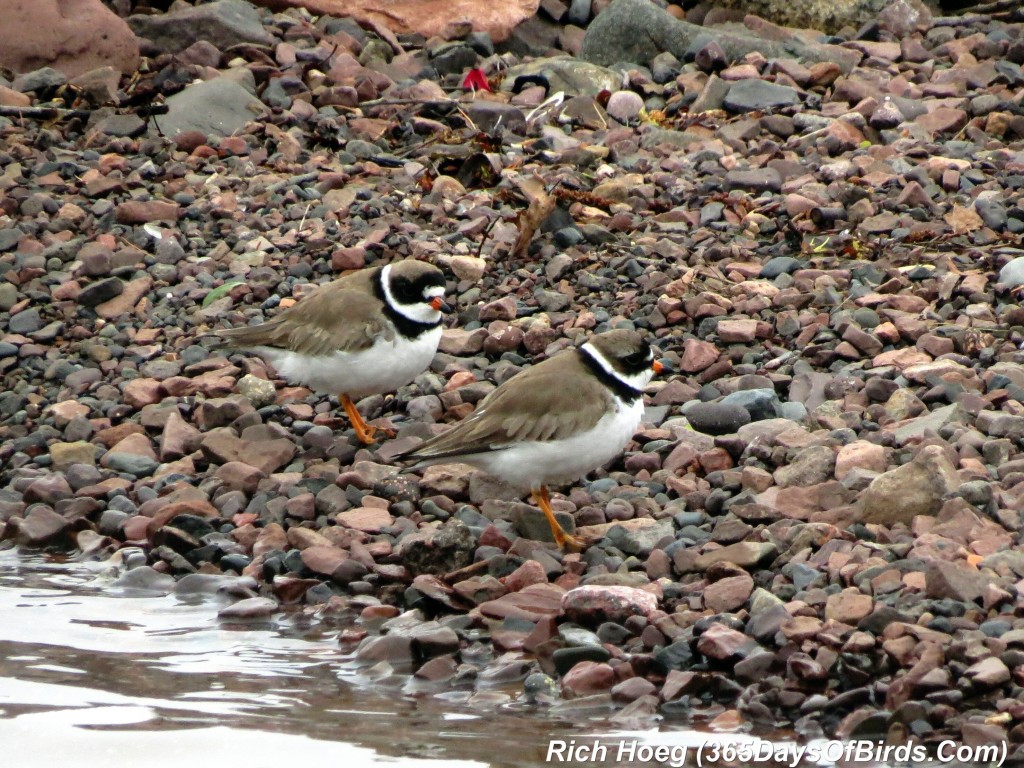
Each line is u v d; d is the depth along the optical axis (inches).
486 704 373.1
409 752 341.4
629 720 362.6
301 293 626.5
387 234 660.1
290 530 471.5
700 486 480.7
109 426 552.1
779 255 640.4
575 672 382.0
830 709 359.6
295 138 759.7
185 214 690.2
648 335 586.6
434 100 794.8
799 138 746.2
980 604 387.5
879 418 508.1
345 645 412.5
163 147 747.4
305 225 679.1
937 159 709.3
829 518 444.1
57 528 489.7
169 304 631.2
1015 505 437.1
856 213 663.1
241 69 810.8
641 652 394.3
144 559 471.5
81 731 352.5
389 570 446.6
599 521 470.6
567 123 790.5
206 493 501.0
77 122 767.7
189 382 568.4
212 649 409.1
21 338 605.0
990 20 906.7
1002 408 502.9
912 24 891.4
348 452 526.3
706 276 619.2
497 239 663.8
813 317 579.8
